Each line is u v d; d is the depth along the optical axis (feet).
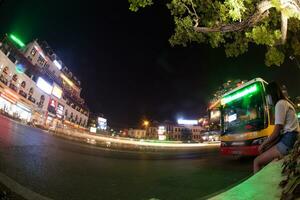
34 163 26.86
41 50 174.19
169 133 336.08
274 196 10.92
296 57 27.61
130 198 18.61
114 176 26.16
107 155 44.96
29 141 43.24
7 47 138.82
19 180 19.95
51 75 193.88
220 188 21.67
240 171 29.91
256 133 34.14
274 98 15.74
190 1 25.21
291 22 27.02
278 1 18.92
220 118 42.06
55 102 199.41
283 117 14.61
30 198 16.57
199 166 36.40
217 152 66.18
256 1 22.06
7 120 78.02
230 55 29.14
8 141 37.68
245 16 22.81
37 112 172.35
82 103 268.00
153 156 52.03
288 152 14.15
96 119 310.04
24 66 154.30
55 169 25.85
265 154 14.99
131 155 49.96
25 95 159.43
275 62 27.40
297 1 18.61
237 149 36.94
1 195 15.98
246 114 36.63
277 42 23.43
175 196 19.31
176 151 75.25
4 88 136.77
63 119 214.90
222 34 26.50
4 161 24.98
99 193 19.47
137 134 362.12
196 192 20.49
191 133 336.29
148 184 23.26
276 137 14.82
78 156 38.04
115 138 159.43
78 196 18.24
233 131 38.37
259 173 13.65
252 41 27.99
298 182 9.80
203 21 25.72
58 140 59.52
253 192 12.05
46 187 19.40
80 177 23.97
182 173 29.89
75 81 247.09
